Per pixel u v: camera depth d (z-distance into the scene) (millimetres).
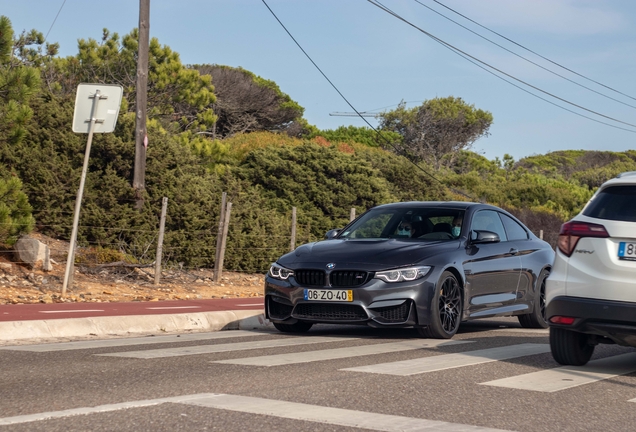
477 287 8609
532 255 9805
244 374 5402
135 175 16484
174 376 5297
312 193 27234
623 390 5180
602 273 5727
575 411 4438
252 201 20078
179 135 27906
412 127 67000
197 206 16969
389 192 31125
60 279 12961
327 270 7910
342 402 4461
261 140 37062
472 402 4578
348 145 44438
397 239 8680
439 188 36594
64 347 6973
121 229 15602
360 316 7789
